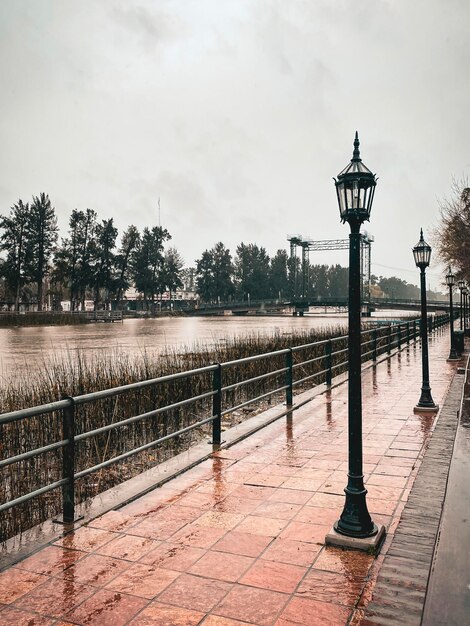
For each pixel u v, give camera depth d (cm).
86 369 1412
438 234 4219
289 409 955
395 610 320
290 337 2347
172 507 502
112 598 343
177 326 6462
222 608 331
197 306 11956
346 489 431
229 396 1269
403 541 421
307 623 314
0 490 652
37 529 452
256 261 14238
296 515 480
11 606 335
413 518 467
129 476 759
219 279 13250
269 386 1457
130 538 434
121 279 10344
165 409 600
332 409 970
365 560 393
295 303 10794
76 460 823
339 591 350
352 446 432
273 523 463
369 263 9700
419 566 378
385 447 710
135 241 11044
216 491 545
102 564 390
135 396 1016
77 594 348
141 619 320
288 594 347
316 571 377
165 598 343
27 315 7256
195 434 996
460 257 3881
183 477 590
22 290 10412
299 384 1493
